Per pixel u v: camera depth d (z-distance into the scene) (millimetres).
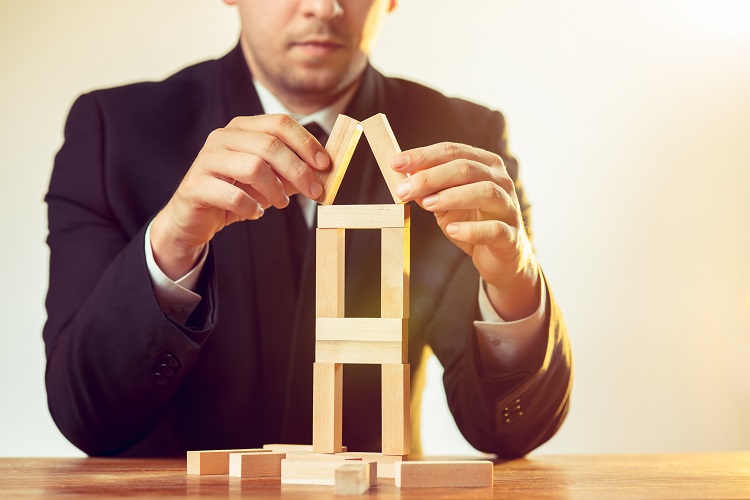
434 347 1561
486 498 700
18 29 2549
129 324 1152
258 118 1035
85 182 1562
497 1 2674
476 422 1305
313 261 1480
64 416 1304
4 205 2514
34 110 2541
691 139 2734
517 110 2686
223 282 1484
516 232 1041
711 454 1354
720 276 2734
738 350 2730
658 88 2715
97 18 2572
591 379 2736
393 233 901
